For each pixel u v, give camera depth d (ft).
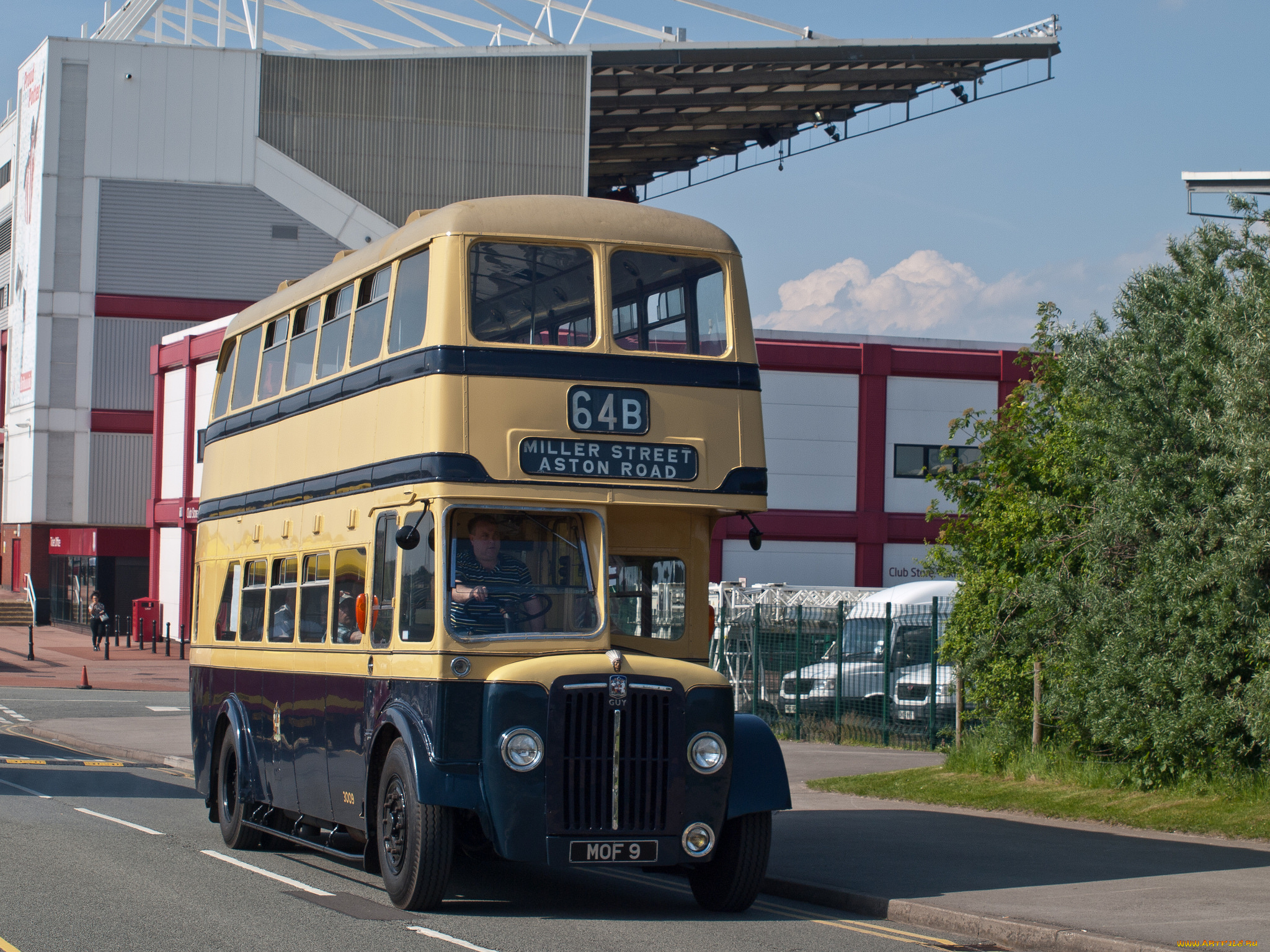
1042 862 38.01
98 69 197.88
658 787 30.81
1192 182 79.25
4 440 225.35
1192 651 44.78
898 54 215.72
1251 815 42.29
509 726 30.19
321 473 38.14
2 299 229.66
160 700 116.37
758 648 84.53
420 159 205.87
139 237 198.90
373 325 35.81
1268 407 43.50
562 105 209.56
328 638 36.78
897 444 157.38
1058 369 56.34
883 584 156.56
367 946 27.86
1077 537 51.52
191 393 182.70
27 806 51.96
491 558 31.37
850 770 61.93
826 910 33.94
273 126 202.08
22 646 177.06
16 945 27.58
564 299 32.86
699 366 33.55
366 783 33.47
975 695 57.00
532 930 30.25
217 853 41.91
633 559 33.58
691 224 34.65
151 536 191.93
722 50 210.38
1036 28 217.56
